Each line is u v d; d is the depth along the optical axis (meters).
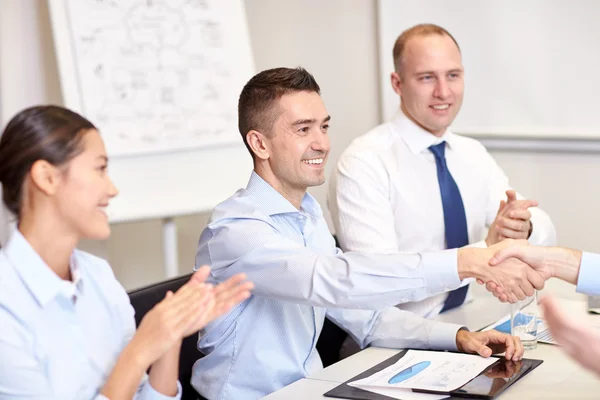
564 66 3.39
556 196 3.51
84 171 1.38
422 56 2.56
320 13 4.00
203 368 1.97
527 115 3.50
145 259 4.06
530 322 1.89
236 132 3.48
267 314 1.91
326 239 2.10
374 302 1.78
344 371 1.82
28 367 1.35
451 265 1.77
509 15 3.48
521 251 1.79
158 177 3.36
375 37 3.88
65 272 1.46
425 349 1.95
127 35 3.30
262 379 1.91
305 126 1.92
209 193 3.42
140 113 3.32
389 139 2.65
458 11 3.59
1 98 3.53
